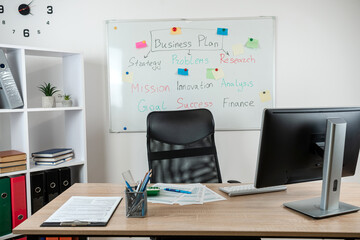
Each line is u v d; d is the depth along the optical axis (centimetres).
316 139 141
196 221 128
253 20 280
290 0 279
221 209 141
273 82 283
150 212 138
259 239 142
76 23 281
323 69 283
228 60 282
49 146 283
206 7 280
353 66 284
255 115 286
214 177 223
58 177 239
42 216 134
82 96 253
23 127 226
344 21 280
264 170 135
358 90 285
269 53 282
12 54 232
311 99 285
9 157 216
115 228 121
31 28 278
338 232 116
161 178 215
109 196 160
